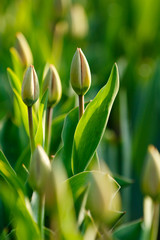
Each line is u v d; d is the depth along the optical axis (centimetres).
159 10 201
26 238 86
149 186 84
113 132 137
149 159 84
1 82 138
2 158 90
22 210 85
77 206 90
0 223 100
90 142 94
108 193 80
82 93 94
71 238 80
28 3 175
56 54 144
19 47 113
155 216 86
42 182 82
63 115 108
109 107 93
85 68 93
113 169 131
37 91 93
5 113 130
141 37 200
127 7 207
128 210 130
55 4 156
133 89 160
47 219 94
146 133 142
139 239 91
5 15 191
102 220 80
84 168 94
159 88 146
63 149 97
